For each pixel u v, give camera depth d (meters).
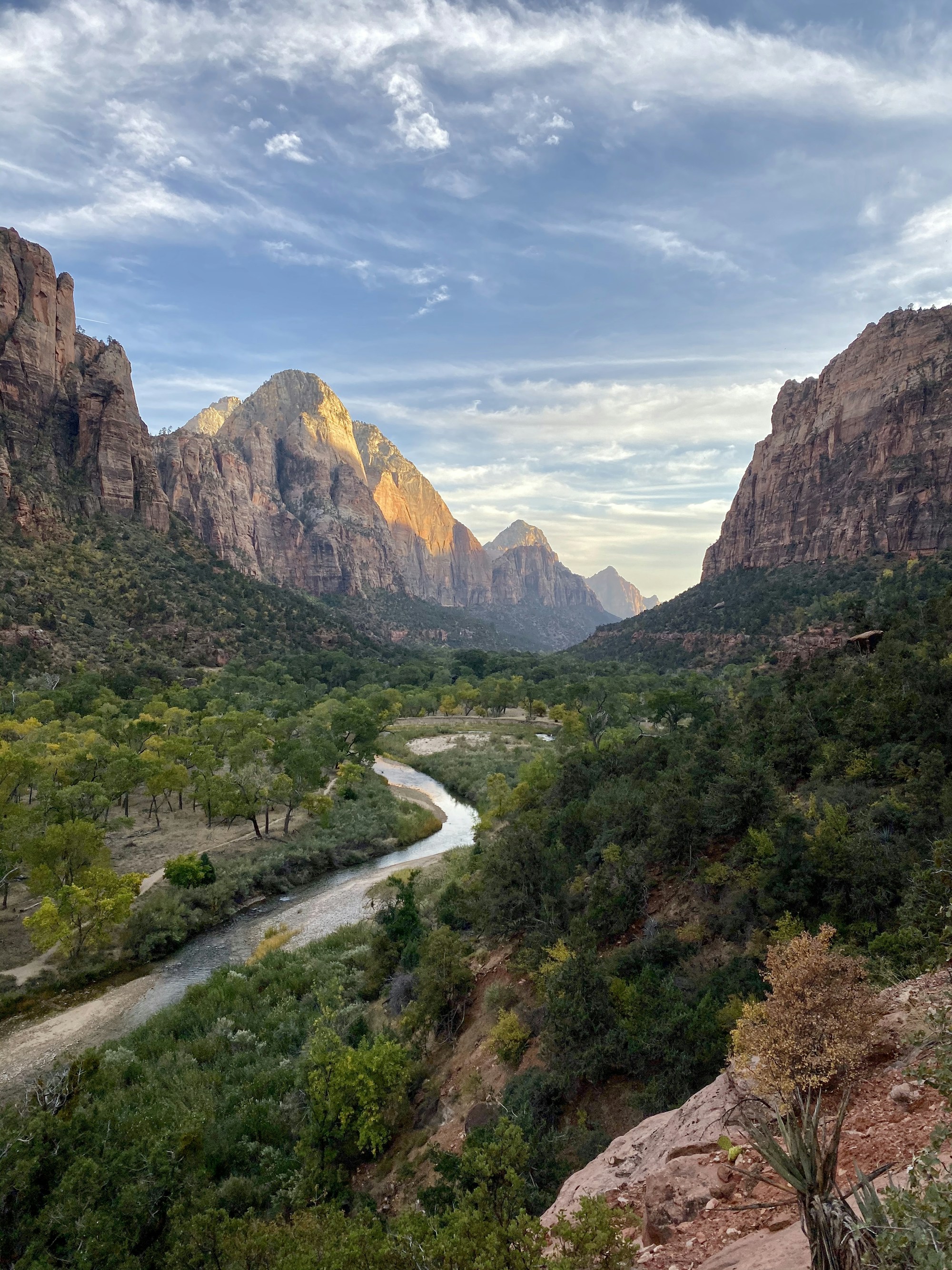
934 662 42.50
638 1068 16.80
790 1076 6.05
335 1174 18.83
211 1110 21.48
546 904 27.92
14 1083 25.66
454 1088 21.33
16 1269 13.03
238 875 46.59
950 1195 4.34
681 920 23.64
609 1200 9.35
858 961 6.54
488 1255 9.03
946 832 21.31
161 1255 14.59
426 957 27.25
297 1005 29.55
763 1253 6.09
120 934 37.50
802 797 30.50
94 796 54.88
